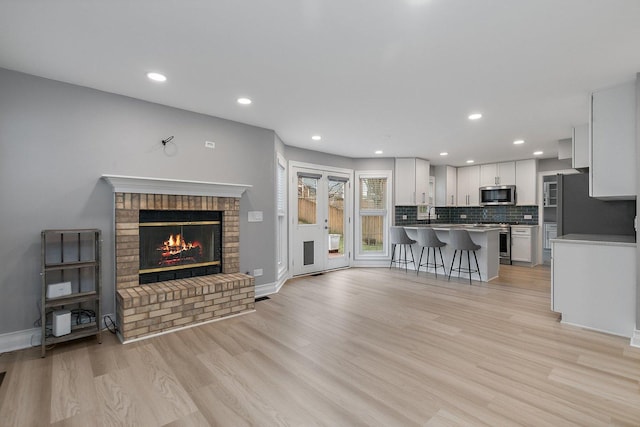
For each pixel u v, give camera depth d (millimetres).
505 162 7148
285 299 4160
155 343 2789
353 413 1812
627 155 2883
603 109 3023
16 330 2666
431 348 2668
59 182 2854
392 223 6617
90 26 2012
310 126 4301
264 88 3023
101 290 2863
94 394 2004
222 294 3420
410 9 1828
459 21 1951
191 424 1728
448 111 3676
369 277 5551
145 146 3330
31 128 2729
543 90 3061
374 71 2662
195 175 3693
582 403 1896
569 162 6438
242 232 4125
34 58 2439
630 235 3777
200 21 1959
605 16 1888
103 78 2801
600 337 2900
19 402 1921
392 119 3998
